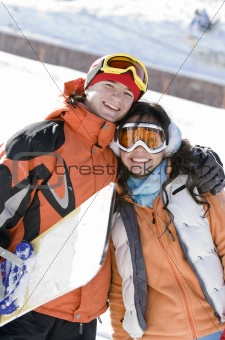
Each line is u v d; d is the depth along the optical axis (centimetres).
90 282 267
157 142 269
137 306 273
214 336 273
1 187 257
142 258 272
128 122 270
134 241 272
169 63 1243
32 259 258
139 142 267
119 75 276
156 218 273
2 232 260
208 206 270
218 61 1248
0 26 1309
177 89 1125
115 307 286
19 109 774
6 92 848
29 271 257
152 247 272
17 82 917
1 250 253
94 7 1457
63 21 1384
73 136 269
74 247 250
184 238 270
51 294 245
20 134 263
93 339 279
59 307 262
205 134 763
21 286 255
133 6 1501
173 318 271
